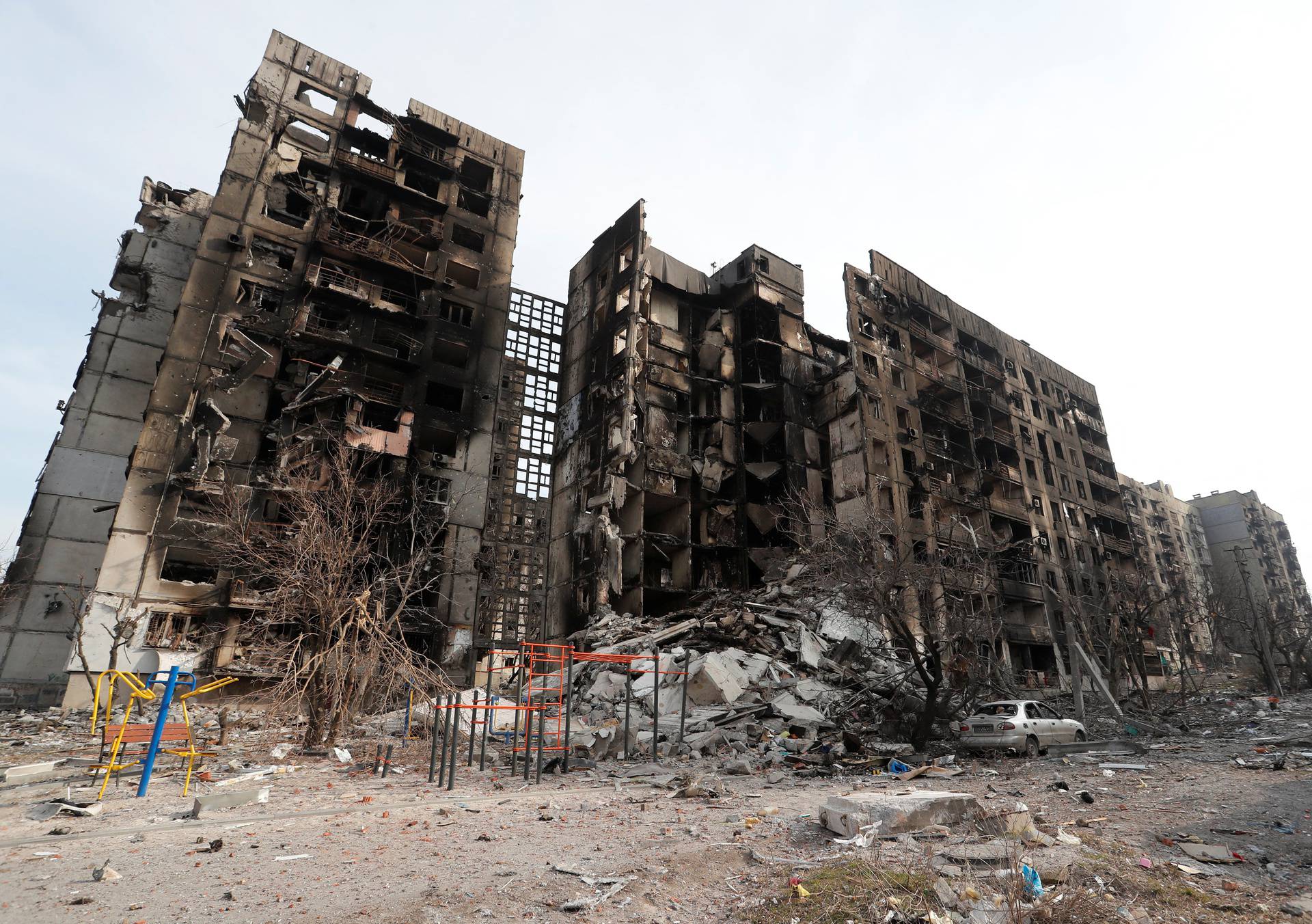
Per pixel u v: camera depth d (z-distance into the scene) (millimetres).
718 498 39750
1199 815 7949
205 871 5508
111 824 7156
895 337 44625
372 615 15414
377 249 34844
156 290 37500
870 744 15766
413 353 35500
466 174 42938
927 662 16266
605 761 14031
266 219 33031
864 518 30594
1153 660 42000
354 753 13422
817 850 6262
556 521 40781
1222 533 93062
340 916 4570
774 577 34500
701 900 5102
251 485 27844
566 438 42406
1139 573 34219
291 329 31562
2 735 17094
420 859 5996
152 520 26609
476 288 39469
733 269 46938
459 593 32812
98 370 35375
